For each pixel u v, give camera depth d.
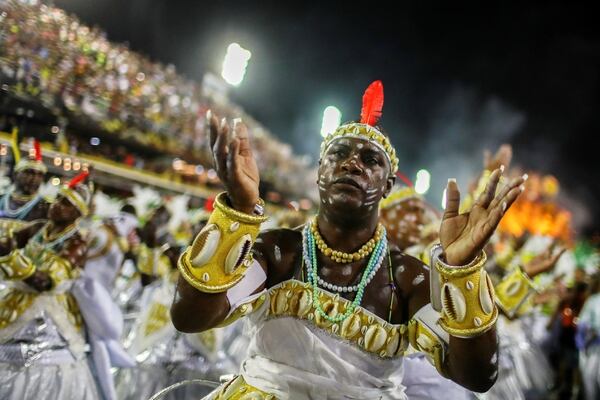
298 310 1.75
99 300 3.77
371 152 1.81
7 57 6.35
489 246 4.67
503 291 3.23
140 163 9.18
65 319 3.62
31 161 3.67
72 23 9.02
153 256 4.77
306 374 1.70
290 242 1.86
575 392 8.12
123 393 4.65
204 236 1.59
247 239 1.59
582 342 8.04
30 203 3.62
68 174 6.00
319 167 1.89
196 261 1.58
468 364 1.67
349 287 1.78
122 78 9.62
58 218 3.57
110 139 8.48
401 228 3.49
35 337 3.49
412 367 2.58
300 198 18.23
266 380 1.74
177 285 1.66
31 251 3.49
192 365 4.73
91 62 8.72
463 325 1.63
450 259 1.62
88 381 3.69
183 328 1.66
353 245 1.83
